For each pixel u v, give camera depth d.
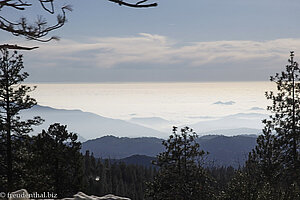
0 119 31.12
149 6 8.84
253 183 19.27
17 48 10.52
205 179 30.67
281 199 17.41
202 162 31.81
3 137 31.52
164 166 33.78
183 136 33.66
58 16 10.30
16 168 32.16
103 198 8.73
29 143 33.94
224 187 24.48
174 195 31.34
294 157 33.00
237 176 20.17
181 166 32.91
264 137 31.77
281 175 30.84
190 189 30.78
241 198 19.05
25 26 10.21
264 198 17.80
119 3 8.70
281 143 33.28
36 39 10.40
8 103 31.61
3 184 30.34
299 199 17.09
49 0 10.09
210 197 28.98
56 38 10.53
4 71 31.44
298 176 30.31
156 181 33.72
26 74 32.28
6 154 32.25
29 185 31.59
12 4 9.87
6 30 10.20
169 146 33.66
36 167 34.22
